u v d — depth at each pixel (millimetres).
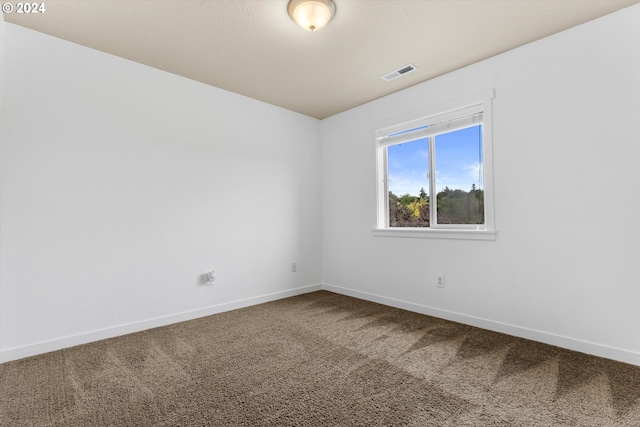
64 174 2223
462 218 2840
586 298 2055
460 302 2693
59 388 1660
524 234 2326
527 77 2307
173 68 2676
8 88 2027
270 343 2260
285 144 3662
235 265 3170
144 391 1629
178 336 2404
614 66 1955
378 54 2445
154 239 2641
